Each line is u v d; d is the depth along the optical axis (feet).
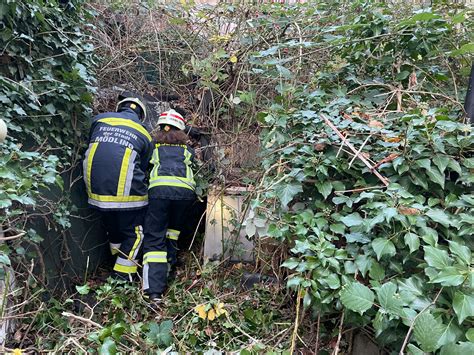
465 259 4.38
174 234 10.80
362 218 5.81
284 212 6.92
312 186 6.81
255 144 10.73
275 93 10.50
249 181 9.39
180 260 11.37
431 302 4.62
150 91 13.38
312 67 9.53
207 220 10.55
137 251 10.21
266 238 8.50
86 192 10.67
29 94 7.75
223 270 9.77
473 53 7.91
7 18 7.31
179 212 10.56
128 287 9.37
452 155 5.90
